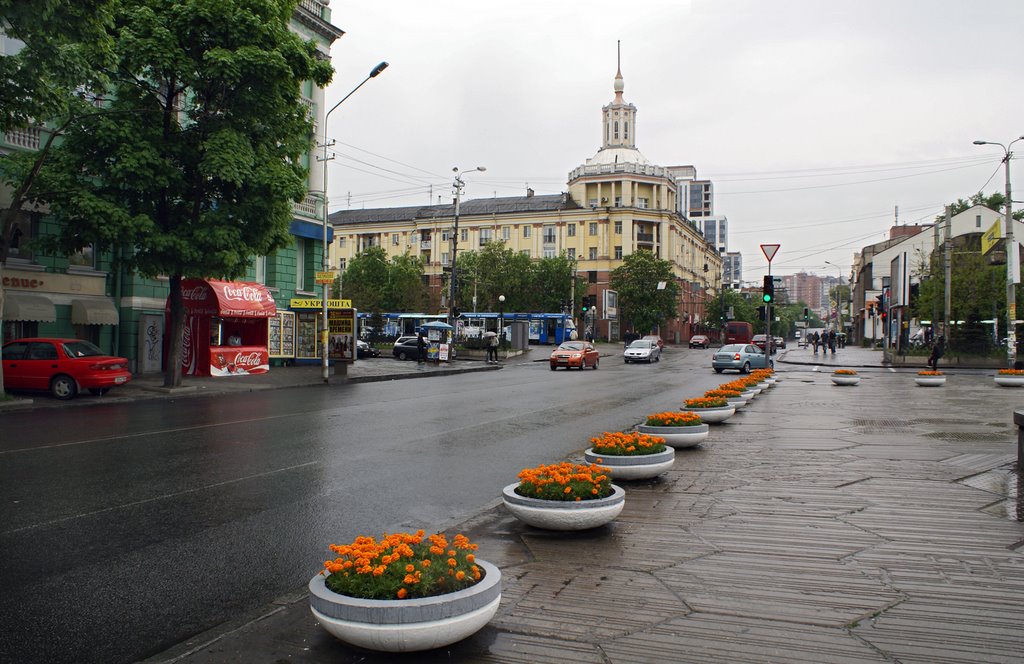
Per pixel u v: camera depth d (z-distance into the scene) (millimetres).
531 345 68750
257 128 20703
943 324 43594
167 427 13812
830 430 13312
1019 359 38094
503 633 4129
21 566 5805
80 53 15031
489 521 6879
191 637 4449
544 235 88688
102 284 24047
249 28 18969
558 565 5441
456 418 15977
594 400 20547
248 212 20141
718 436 12547
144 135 18703
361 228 98688
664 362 47906
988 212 62000
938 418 15250
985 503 7367
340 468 10039
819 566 5348
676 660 3758
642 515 7004
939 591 4777
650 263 76188
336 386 25469
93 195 17938
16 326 21672
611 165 88625
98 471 9555
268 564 5918
